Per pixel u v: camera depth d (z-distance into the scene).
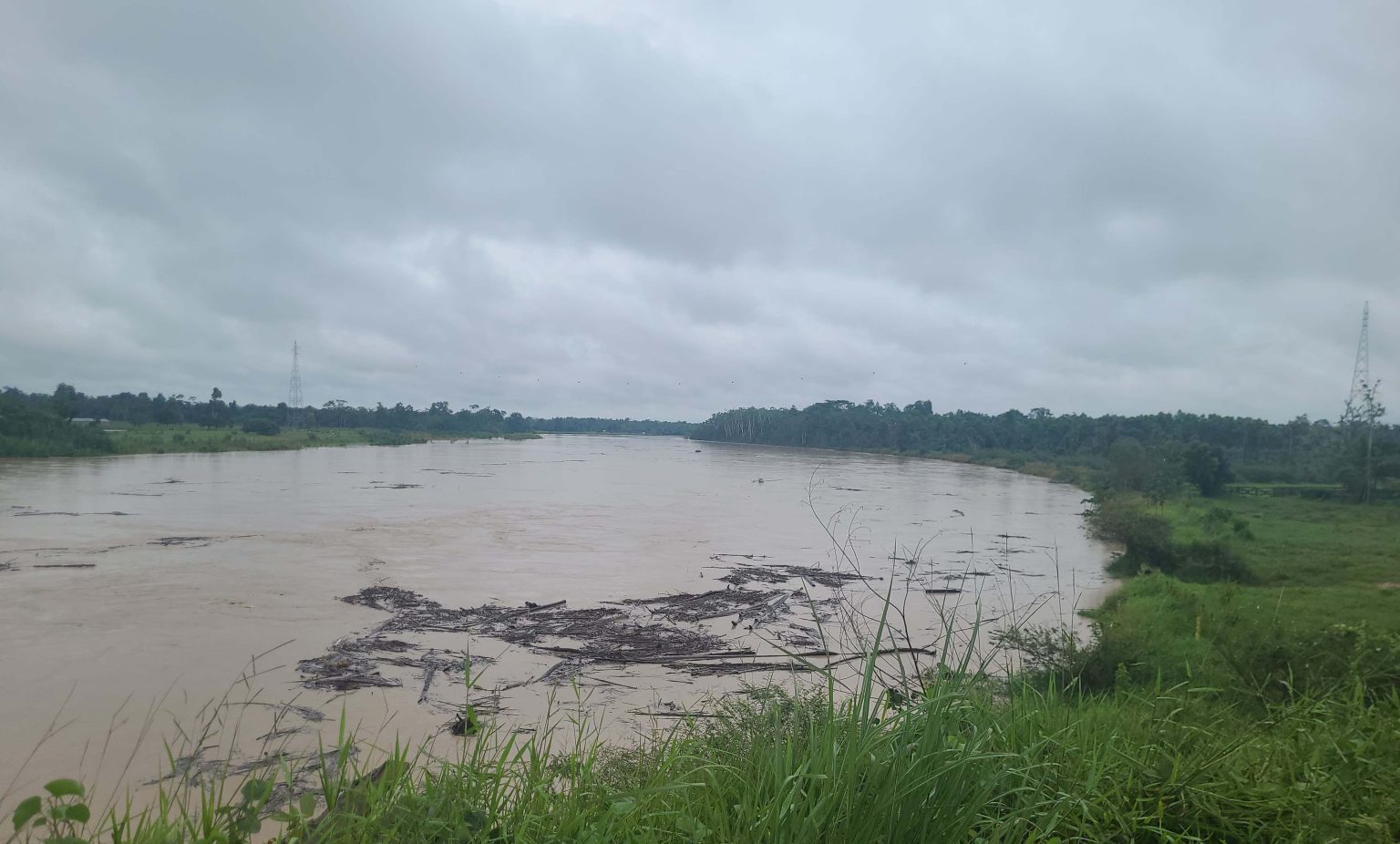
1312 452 66.38
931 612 17.14
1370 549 26.70
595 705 11.11
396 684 12.16
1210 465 50.66
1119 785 3.40
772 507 41.03
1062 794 3.12
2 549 23.02
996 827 2.91
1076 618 16.86
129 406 100.56
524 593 19.28
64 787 2.63
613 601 18.77
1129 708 4.50
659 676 12.86
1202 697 4.62
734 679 12.62
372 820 2.94
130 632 14.66
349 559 23.05
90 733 9.72
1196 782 3.48
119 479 45.59
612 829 3.15
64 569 20.38
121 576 19.66
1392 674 5.13
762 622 16.73
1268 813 3.29
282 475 52.94
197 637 14.41
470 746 9.20
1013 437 101.44
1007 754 3.08
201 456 69.06
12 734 9.70
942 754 3.02
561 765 3.91
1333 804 3.27
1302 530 32.28
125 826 2.84
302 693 11.59
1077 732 3.92
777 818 2.73
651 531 31.05
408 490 45.47
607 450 118.31
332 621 15.93
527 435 166.12
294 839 2.80
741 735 4.68
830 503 43.38
